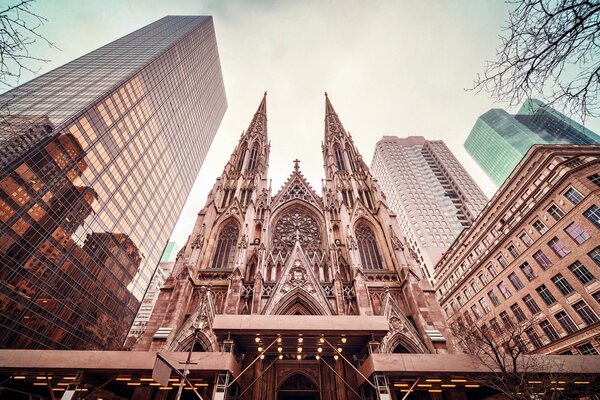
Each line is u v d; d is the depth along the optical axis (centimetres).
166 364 1496
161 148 8906
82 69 7575
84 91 6400
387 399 1753
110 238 6506
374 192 4284
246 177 4756
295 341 2172
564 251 3962
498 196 5772
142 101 7744
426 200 11900
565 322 3891
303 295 2902
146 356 1873
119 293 6881
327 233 3681
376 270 3247
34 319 4581
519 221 4716
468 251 6431
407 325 2683
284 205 4316
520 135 11388
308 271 3103
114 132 6562
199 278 3141
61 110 5572
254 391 2289
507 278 4978
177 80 10031
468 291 6056
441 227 10531
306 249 3678
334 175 4747
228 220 3919
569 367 1878
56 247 5038
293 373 2525
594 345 3481
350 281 3133
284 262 3384
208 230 3609
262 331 1984
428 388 2253
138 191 7638
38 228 4684
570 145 4769
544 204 4300
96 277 6066
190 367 1816
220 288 3003
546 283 4194
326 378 2462
